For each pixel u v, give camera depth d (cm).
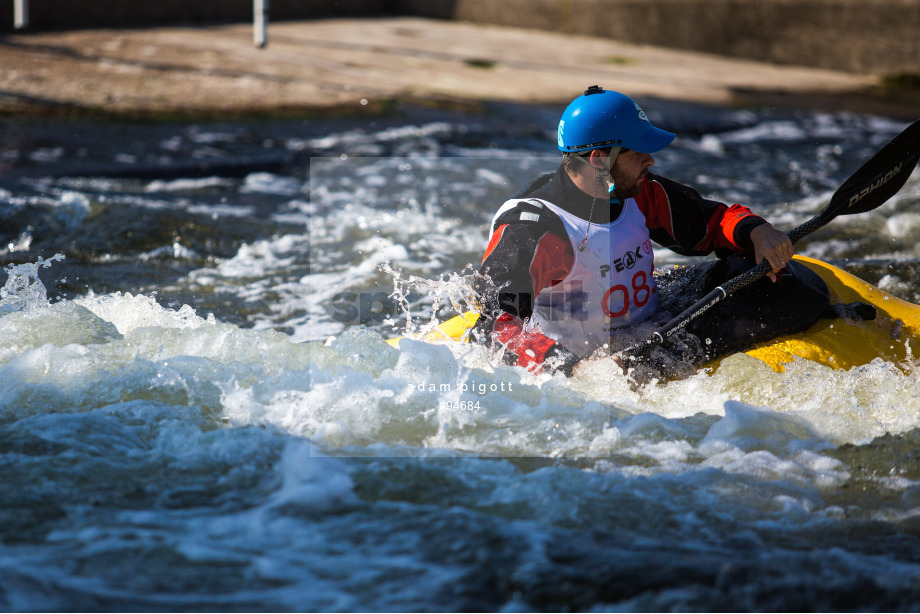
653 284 1189
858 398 1059
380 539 722
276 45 4950
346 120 3512
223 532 726
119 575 657
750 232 1152
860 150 3484
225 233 2089
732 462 904
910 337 1203
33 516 736
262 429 922
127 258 1869
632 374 1088
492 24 6575
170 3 5597
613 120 1043
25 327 1117
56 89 3547
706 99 4347
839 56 5325
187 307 1259
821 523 790
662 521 780
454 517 762
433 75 4469
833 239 2088
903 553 736
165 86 3775
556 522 767
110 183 2520
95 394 970
